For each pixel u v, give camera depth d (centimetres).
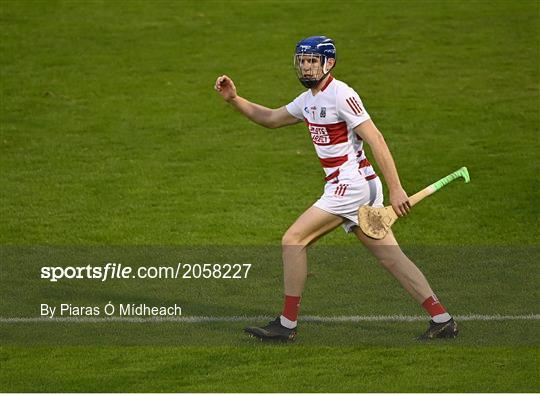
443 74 6294
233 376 2712
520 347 2930
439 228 4350
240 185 4903
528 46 6662
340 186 2972
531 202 4612
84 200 4712
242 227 4388
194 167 5138
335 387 2616
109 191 4831
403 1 7600
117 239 4247
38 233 4309
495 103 5856
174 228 4375
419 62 6475
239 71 6438
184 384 2655
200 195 4778
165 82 6300
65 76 6375
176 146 5412
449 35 6894
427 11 7362
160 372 2752
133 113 5856
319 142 3005
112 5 7612
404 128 5569
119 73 6431
